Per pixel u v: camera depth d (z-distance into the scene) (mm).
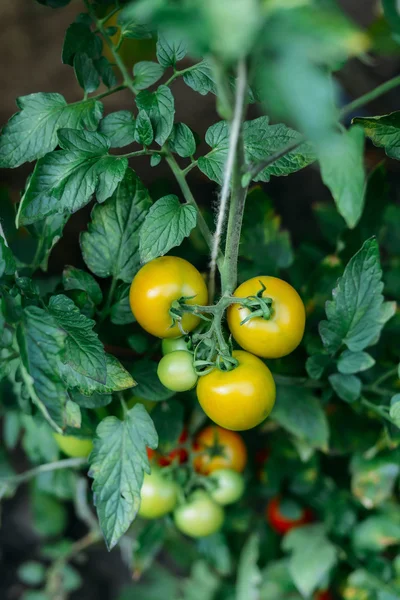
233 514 986
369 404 801
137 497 689
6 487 883
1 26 1310
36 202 664
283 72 473
